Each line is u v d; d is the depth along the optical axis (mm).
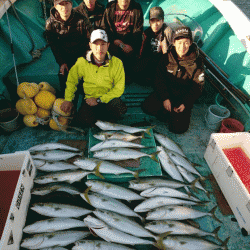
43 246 2037
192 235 2240
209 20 4336
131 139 2957
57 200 2375
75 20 3064
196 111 3854
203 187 2674
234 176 2375
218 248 2219
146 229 2201
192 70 2988
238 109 3373
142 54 3762
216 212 2520
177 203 2439
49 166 2693
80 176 2582
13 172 2568
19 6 4273
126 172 2623
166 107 3182
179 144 3283
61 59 3311
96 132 3162
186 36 2600
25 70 3629
